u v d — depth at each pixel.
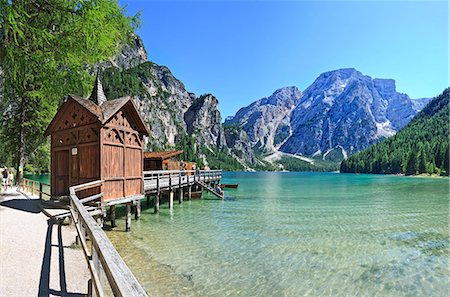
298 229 16.14
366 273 9.88
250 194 37.19
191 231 15.22
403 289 8.74
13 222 11.27
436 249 12.70
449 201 30.03
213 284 8.61
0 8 6.56
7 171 27.27
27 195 20.53
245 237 14.13
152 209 23.27
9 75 8.63
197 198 31.41
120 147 15.09
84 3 8.37
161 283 8.53
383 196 35.19
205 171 37.75
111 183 14.30
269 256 11.34
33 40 8.16
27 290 5.93
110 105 14.98
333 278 9.39
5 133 27.16
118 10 10.27
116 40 11.76
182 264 10.16
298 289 8.52
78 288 6.30
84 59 10.22
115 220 17.34
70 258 8.08
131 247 12.02
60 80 9.61
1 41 7.64
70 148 15.02
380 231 15.96
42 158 30.48
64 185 15.65
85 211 7.51
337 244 13.24
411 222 18.58
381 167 137.50
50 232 10.41
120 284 2.69
